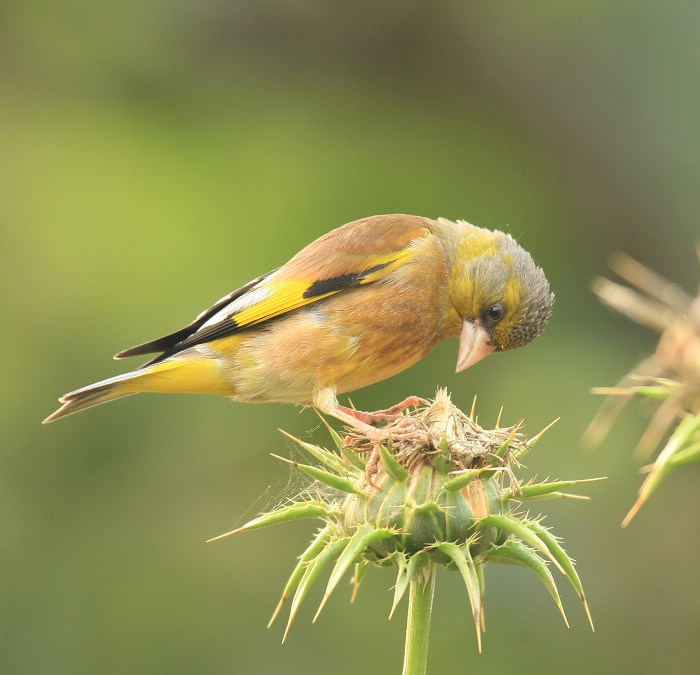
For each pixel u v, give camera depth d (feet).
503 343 29.07
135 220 46.16
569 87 48.01
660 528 41.04
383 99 49.70
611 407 13.01
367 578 38.63
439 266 28.43
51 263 45.29
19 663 37.88
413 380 41.60
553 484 19.22
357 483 19.90
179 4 49.29
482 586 19.04
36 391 42.45
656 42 46.50
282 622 38.42
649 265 46.80
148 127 48.85
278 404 41.04
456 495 19.10
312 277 27.17
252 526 19.19
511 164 48.44
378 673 37.32
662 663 38.78
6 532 39.34
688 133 46.09
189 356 27.58
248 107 49.21
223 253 45.52
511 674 37.65
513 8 48.62
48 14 48.91
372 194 47.42
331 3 49.62
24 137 47.88
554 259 46.96
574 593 39.40
